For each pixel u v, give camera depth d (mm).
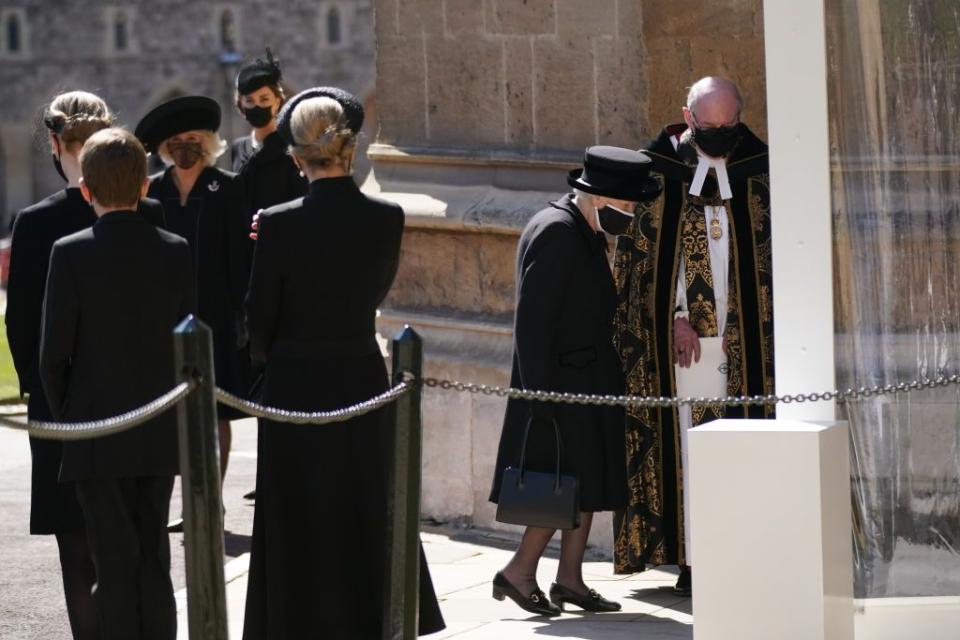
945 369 13281
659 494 16344
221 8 150500
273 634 13469
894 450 13469
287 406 13383
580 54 19375
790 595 12391
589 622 15367
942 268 13211
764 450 12398
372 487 13562
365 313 13641
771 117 13070
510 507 14945
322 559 13469
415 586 12633
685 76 19375
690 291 16203
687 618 15508
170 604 13336
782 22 12961
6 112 152500
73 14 152500
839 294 13234
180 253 13289
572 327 15156
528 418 15258
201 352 11305
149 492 13258
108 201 13078
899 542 13547
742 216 16078
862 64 13055
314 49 149250
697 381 16188
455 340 20031
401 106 20953
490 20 20016
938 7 13023
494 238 19719
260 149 21234
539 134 19750
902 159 13125
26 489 23156
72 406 12914
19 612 16812
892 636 13594
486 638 14766
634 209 15766
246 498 22625
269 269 13312
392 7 20906
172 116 20656
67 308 12773
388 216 13688
